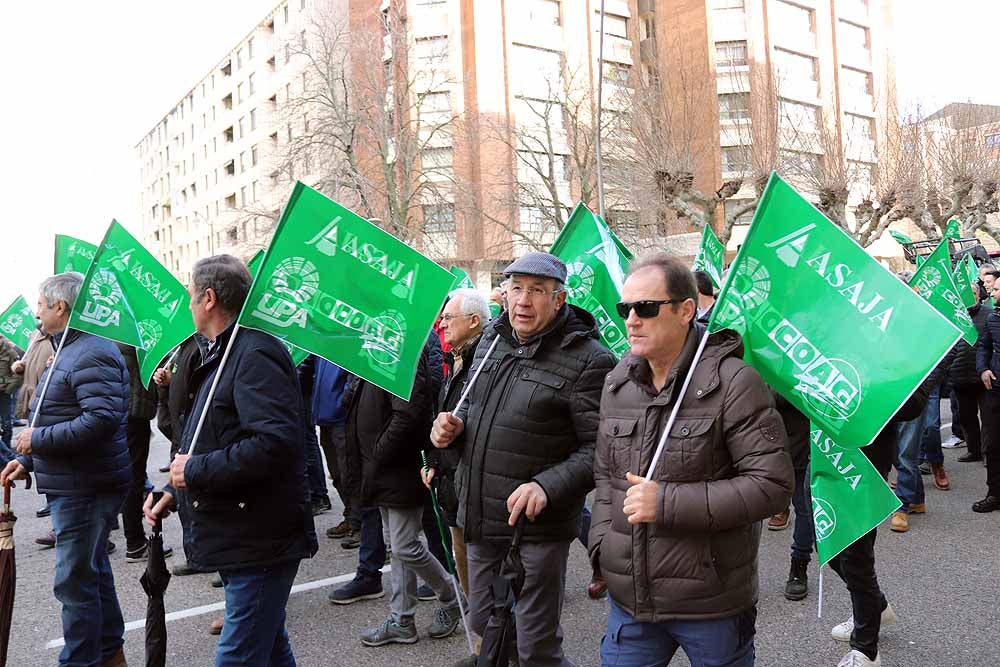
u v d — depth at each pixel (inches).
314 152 1059.9
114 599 140.0
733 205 1183.6
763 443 81.9
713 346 88.4
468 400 122.9
